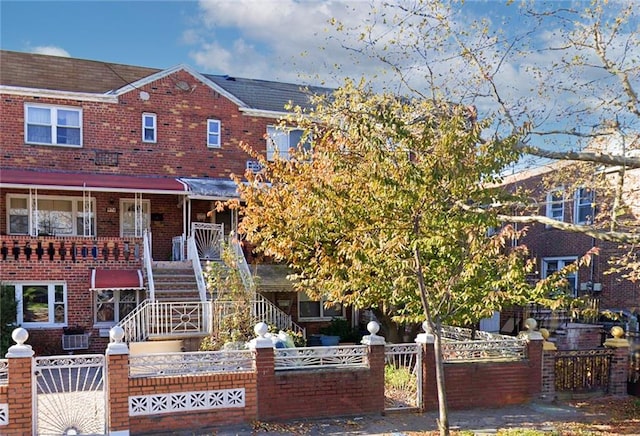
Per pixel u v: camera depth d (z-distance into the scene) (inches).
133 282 638.5
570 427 372.5
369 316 753.6
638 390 464.4
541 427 372.8
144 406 345.1
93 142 746.2
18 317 630.5
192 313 586.6
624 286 712.4
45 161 722.8
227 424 363.3
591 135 408.5
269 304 612.1
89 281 660.7
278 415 376.5
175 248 744.3
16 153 709.9
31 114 720.3
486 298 328.2
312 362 393.1
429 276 336.5
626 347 475.2
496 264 335.6
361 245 310.5
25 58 767.1
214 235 750.5
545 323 698.8
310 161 527.5
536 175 710.5
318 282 449.1
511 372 436.5
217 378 362.3
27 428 325.7
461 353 432.1
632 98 380.2
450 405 416.2
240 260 651.5
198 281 636.1
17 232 713.6
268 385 374.6
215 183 761.6
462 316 374.3
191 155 797.2
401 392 448.8
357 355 404.8
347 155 360.5
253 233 520.1
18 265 636.1
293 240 455.2
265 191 516.7
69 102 735.1
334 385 390.9
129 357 346.3
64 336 630.5
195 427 355.3
